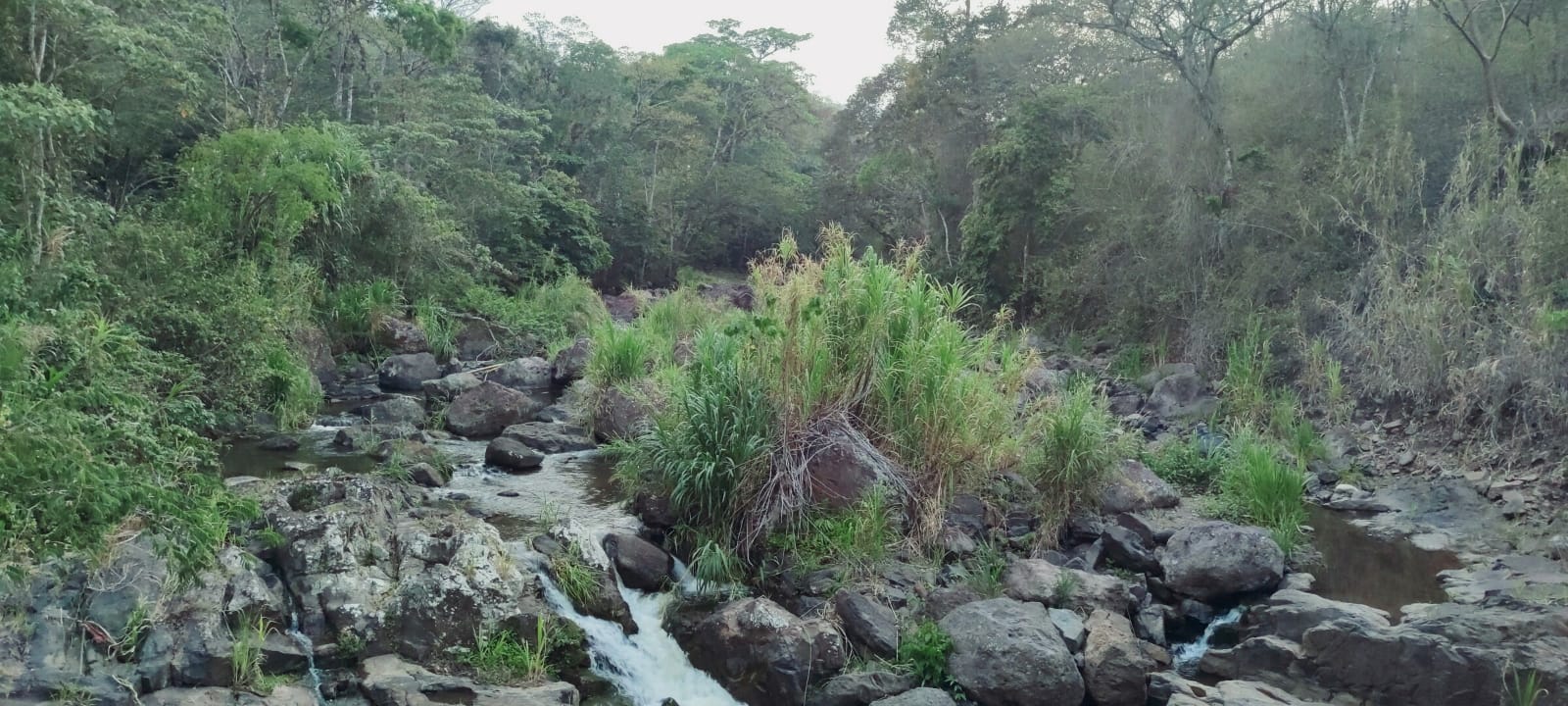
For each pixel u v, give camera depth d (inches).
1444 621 282.7
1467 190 537.3
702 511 342.0
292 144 650.8
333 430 501.4
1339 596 337.7
